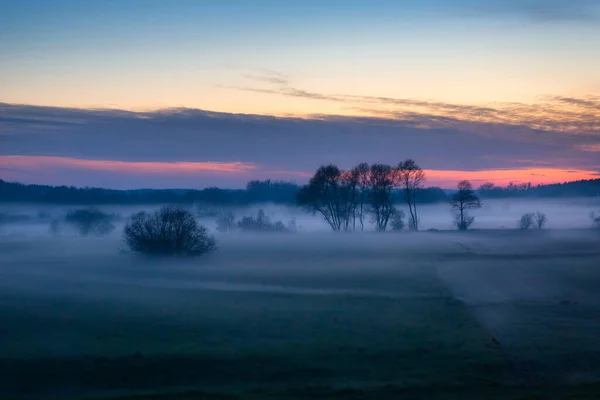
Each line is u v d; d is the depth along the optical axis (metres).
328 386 27.45
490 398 25.12
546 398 25.09
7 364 30.39
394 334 36.91
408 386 27.22
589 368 30.14
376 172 124.31
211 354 32.03
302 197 124.94
